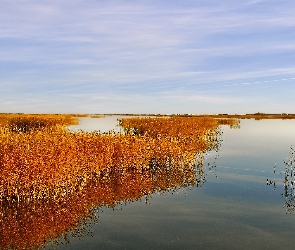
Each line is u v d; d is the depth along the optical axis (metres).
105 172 14.86
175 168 16.61
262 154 21.34
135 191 12.48
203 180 14.17
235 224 9.17
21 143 12.77
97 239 8.26
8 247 7.83
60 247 7.84
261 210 10.27
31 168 11.20
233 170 16.25
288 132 40.22
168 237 8.35
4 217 9.69
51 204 10.86
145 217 9.71
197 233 8.59
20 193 11.09
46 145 12.78
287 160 19.06
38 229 8.88
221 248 7.74
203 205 10.78
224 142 28.25
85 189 12.70
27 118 36.78
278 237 8.33
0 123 31.12
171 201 11.25
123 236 8.42
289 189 12.59
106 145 15.01
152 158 17.09
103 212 10.16
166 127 27.12
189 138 25.30
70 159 12.46
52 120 38.44
